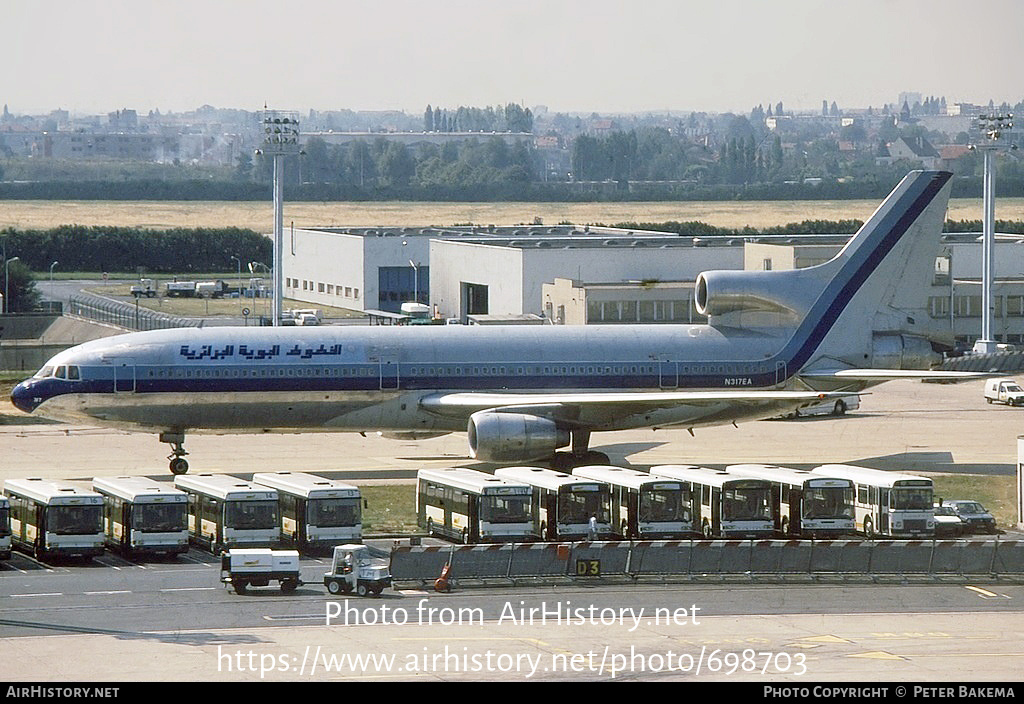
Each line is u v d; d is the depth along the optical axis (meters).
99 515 159.12
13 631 129.50
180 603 140.62
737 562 153.50
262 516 162.75
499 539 163.88
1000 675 116.69
